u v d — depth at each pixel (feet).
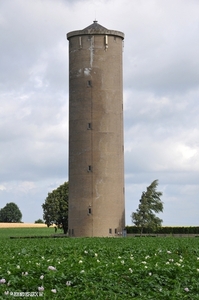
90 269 80.69
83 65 242.58
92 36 242.78
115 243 160.86
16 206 613.93
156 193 281.33
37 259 93.97
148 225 277.64
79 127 240.12
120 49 247.91
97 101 240.32
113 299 66.18
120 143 243.19
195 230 284.20
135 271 80.23
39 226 499.92
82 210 236.43
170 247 135.23
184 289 72.59
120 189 240.73
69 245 144.46
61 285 72.13
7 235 346.33
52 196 327.26
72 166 241.35
